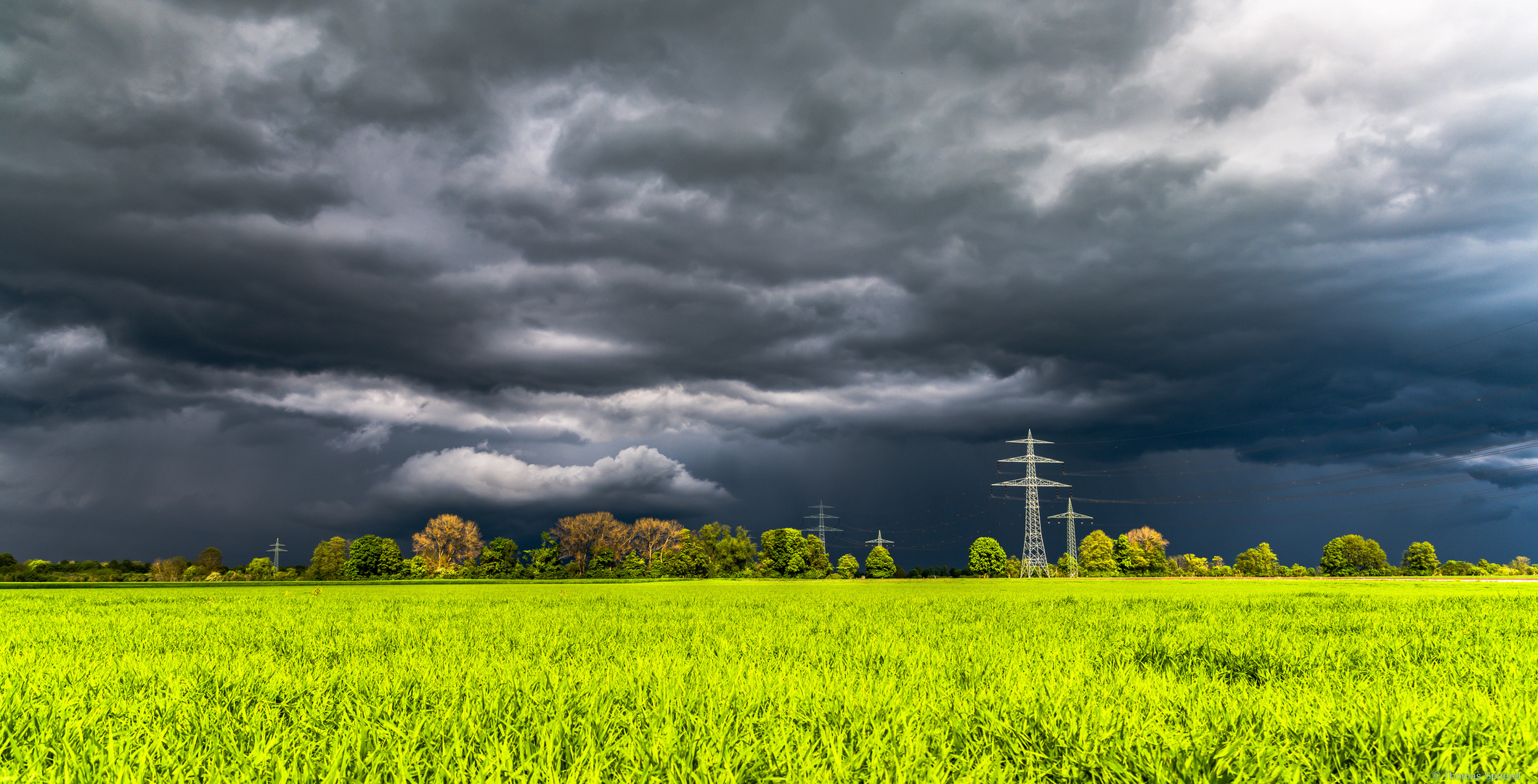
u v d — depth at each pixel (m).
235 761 5.11
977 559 154.12
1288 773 4.75
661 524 142.38
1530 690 7.59
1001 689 7.85
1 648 13.27
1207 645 12.21
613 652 12.37
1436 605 29.08
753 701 7.07
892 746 5.36
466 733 5.97
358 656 11.96
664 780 4.81
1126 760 5.01
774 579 140.25
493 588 74.69
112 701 7.43
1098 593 49.41
